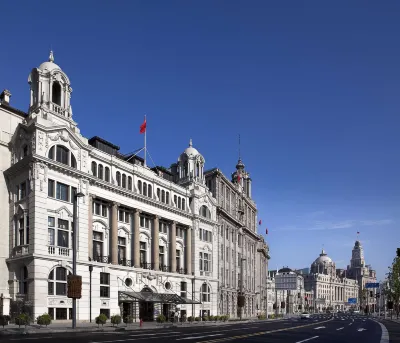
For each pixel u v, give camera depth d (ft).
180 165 277.44
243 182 409.90
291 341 105.70
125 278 204.95
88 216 188.14
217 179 312.91
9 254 172.35
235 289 340.18
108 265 194.80
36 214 163.53
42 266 162.91
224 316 257.55
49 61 188.55
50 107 180.86
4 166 176.76
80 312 176.35
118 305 199.11
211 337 110.22
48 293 164.96
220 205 312.29
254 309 403.75
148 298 205.16
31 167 166.71
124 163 215.10
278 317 427.74
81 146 187.01
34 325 145.28
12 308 161.58
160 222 240.94
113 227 202.80
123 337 105.70
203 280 267.18
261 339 109.29
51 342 86.94
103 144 223.51
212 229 283.79
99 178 199.21
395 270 408.26
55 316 166.40
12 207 174.60
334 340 113.09
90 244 188.96
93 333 123.85
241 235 368.89
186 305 250.37
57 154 177.27
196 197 268.41
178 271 251.80
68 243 175.94
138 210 219.20
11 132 180.75
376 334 146.82
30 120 173.78
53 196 172.45
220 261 311.06
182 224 255.29
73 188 181.88
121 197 208.95
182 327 174.91
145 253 226.99
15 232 171.53
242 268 344.69
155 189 236.02
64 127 178.29
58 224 172.86
